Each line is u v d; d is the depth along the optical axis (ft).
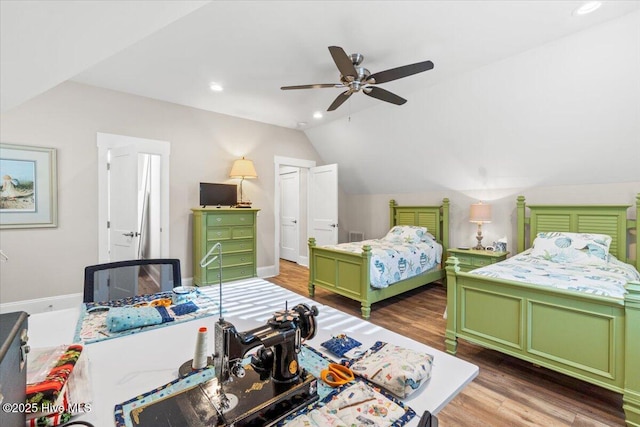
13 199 10.25
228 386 2.68
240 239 14.26
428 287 15.02
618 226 10.32
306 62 9.57
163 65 9.84
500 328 7.28
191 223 14.20
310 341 3.84
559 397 6.42
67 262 11.22
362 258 10.97
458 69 10.10
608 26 7.65
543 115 10.36
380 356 3.25
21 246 10.43
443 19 7.43
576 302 6.14
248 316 4.57
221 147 15.02
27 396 2.35
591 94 9.12
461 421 5.72
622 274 8.12
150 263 6.03
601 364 5.86
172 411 2.41
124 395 2.65
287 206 22.27
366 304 10.78
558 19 7.46
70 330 3.99
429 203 16.53
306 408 2.52
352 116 15.02
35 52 4.17
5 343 1.88
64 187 11.12
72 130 11.24
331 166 17.53
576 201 11.60
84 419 2.35
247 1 6.73
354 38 8.23
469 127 12.30
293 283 15.64
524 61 9.29
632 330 5.42
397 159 15.94
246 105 13.70
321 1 6.75
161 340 3.76
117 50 4.68
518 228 12.69
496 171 13.20
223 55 9.16
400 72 7.85
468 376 3.12
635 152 9.68
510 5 6.93
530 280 7.16
